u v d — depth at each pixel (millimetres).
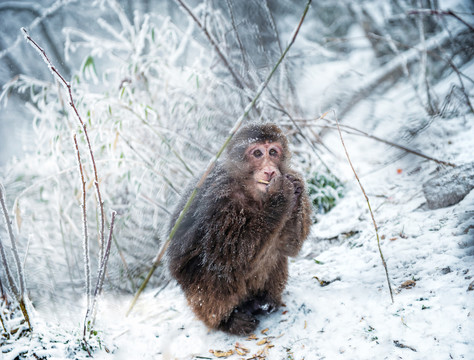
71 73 10289
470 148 5469
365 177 6023
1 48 11586
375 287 3662
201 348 3641
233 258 3621
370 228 4816
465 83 6973
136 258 5984
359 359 2889
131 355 3625
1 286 3658
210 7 7004
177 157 5895
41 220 5883
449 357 2615
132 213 6191
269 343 3486
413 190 5254
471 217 4043
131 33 6977
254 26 7223
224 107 6625
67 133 5938
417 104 7285
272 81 6941
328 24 10477
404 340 2896
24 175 6262
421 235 4176
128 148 5668
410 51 8586
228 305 3801
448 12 6965
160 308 4535
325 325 3443
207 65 7801
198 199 3951
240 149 3820
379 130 6980
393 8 9656
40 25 11562
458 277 3316
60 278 5355
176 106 6512
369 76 8219
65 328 3715
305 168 6281
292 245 3846
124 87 5543
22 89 6352
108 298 4953
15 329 3531
